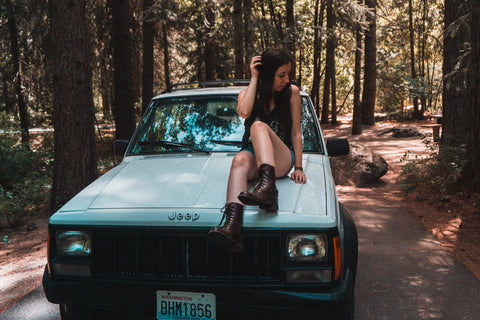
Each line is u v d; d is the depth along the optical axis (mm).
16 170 9281
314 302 2197
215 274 2320
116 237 2393
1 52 17297
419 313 3238
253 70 2832
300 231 2264
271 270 2287
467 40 8281
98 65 18344
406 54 30969
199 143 3449
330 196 2619
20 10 14773
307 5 25281
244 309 2289
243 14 12398
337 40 16359
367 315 3219
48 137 12500
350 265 2473
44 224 5938
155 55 24531
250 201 2289
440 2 24844
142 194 2637
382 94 29047
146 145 3566
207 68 17125
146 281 2359
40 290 3711
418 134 17031
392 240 4898
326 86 27391
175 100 3855
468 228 5207
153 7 11266
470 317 3168
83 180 6344
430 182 7086
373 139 17297
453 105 8383
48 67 15977
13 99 17312
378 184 8242
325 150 3461
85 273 2414
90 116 6496
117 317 2945
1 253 4828
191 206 2428
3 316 3246
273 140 2732
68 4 6070
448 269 4051
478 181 6188
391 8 26797
